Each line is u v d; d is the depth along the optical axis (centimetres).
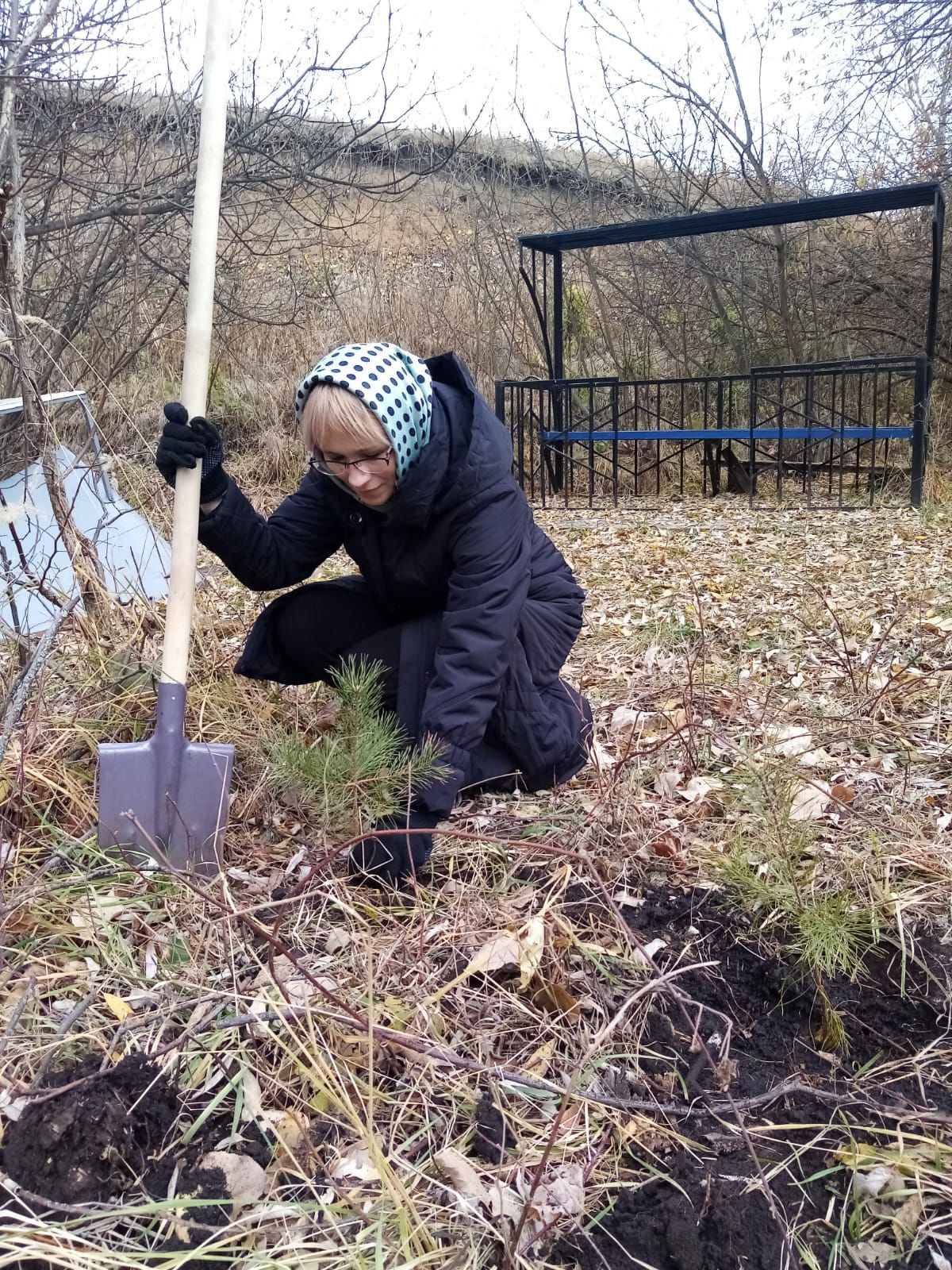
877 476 758
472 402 201
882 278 905
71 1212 115
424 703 197
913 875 200
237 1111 132
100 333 538
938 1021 162
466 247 1021
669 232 746
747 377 717
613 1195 129
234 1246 115
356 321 909
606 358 1013
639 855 207
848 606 402
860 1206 127
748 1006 167
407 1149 131
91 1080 133
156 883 183
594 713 290
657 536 601
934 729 274
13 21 232
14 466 334
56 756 215
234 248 700
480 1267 117
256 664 235
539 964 167
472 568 196
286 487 756
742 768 232
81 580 249
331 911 182
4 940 163
